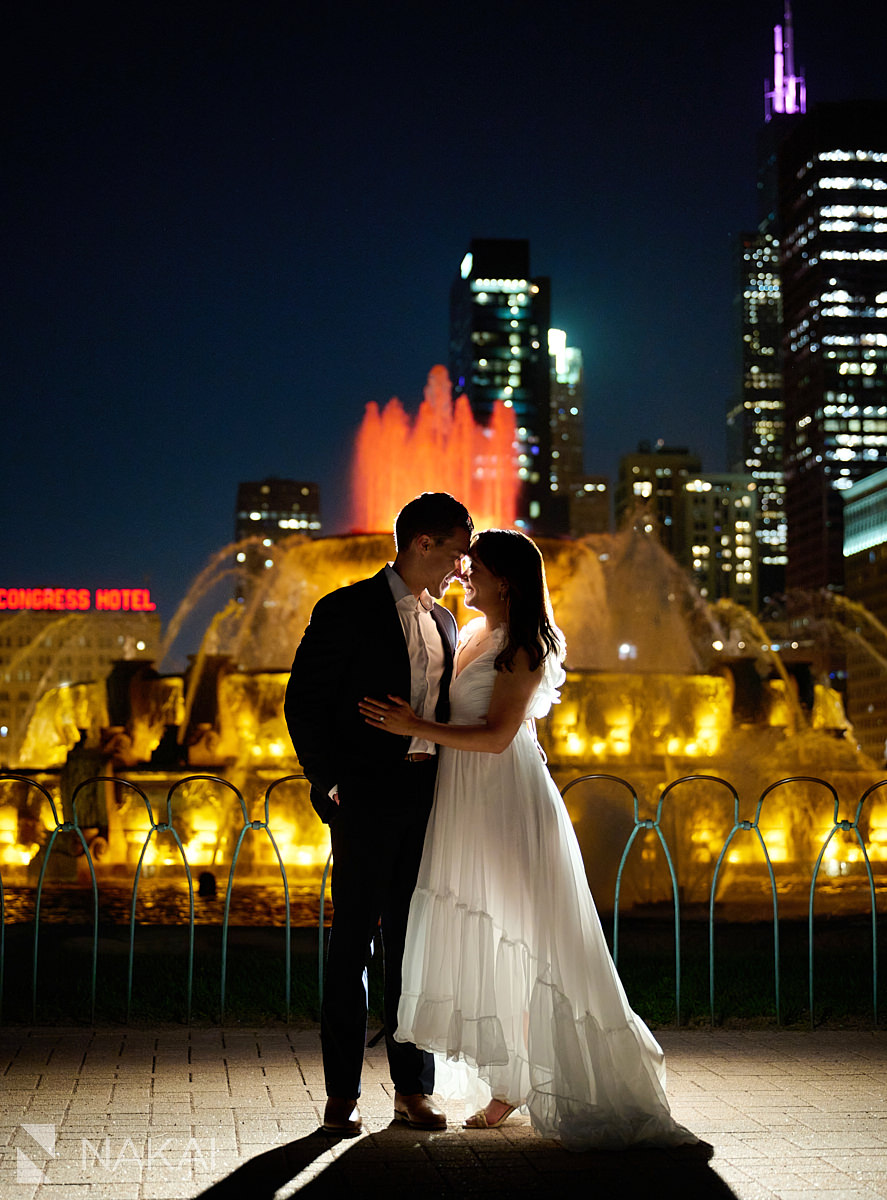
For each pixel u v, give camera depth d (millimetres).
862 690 157875
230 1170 4379
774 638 186500
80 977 8109
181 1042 6402
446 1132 4977
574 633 24094
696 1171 4434
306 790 15133
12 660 133125
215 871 15039
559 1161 4562
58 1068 5785
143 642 135125
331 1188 4207
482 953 4980
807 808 15547
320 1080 5625
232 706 16672
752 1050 6402
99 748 15836
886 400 192500
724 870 15000
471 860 5082
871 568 157000
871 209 196500
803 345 199250
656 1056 4926
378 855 5062
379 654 5082
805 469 196750
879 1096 5461
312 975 8156
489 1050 4871
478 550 5242
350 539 19375
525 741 5277
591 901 5141
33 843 15375
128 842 15297
